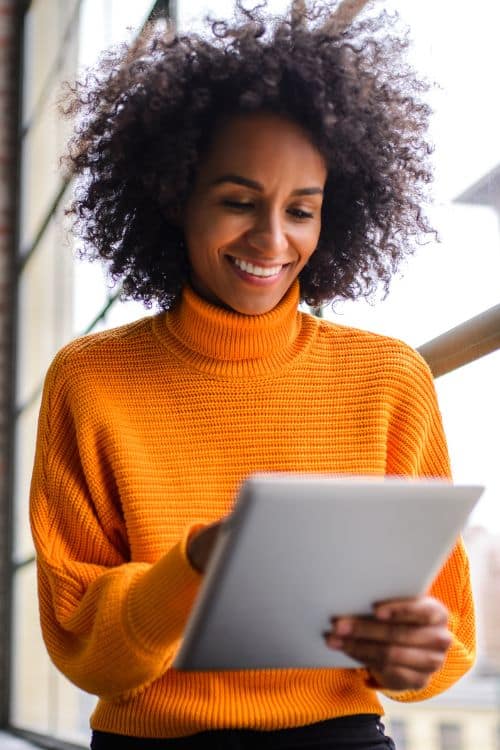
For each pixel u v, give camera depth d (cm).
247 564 94
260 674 127
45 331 501
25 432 548
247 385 141
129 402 142
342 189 157
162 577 112
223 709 125
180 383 142
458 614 145
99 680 124
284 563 95
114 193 161
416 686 106
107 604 121
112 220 163
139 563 128
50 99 497
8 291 578
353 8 190
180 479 137
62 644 137
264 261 134
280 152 134
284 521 92
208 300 146
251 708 125
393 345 147
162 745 126
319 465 138
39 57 539
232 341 141
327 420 141
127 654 118
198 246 140
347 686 130
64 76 460
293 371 143
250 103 134
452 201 179
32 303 541
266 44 142
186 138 140
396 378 144
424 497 95
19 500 553
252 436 139
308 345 145
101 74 170
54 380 148
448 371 175
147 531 134
